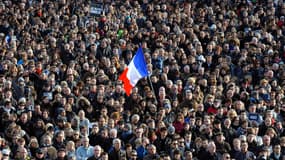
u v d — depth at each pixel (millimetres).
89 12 88688
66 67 68438
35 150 53938
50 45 74562
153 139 57531
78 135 55688
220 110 62625
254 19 87312
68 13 85812
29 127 57500
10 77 64938
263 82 70125
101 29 83062
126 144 55781
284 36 84875
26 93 62969
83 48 74875
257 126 61438
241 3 91938
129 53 75312
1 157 51531
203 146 56562
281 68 75438
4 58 70438
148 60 73062
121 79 63688
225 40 81188
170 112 62125
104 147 56625
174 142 56500
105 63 70688
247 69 75500
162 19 85812
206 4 91812
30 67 66312
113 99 62688
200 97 65688
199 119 60031
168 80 67938
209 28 84875
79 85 64875
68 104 60625
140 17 86312
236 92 68250
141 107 62688
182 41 78812
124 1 91688
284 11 90875
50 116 60625
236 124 60719
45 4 87438
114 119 59219
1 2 85062
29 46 73000
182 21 85688
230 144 59531
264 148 57688
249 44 80125
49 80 63625
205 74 71312
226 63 76062
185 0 92250
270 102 67000
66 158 53750
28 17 82625
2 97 60875
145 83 67312
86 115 61844
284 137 58656
